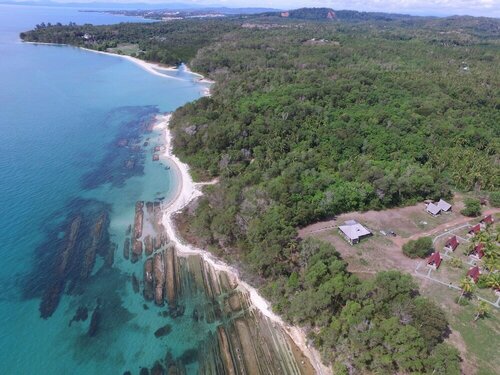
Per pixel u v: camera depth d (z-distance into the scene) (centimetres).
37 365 4769
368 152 9731
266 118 11225
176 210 8100
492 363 4559
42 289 5888
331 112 11625
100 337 5184
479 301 5478
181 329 5381
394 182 7862
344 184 7856
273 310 5669
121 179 9281
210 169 9475
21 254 6556
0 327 5212
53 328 5259
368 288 5062
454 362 4238
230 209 7100
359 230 6850
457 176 8838
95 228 7388
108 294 5884
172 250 6900
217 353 5056
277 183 7688
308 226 7212
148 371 4788
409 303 4831
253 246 6525
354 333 4603
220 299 5906
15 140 10956
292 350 5103
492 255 6122
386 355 4372
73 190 8662
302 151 9350
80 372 4722
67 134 11638
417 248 6331
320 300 5047
